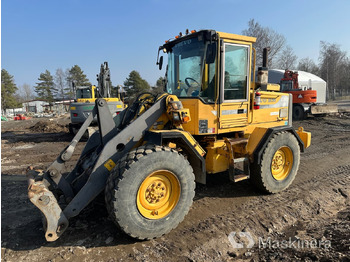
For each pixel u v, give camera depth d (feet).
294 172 15.14
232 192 14.69
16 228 10.93
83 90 40.16
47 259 8.80
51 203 8.96
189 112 12.25
